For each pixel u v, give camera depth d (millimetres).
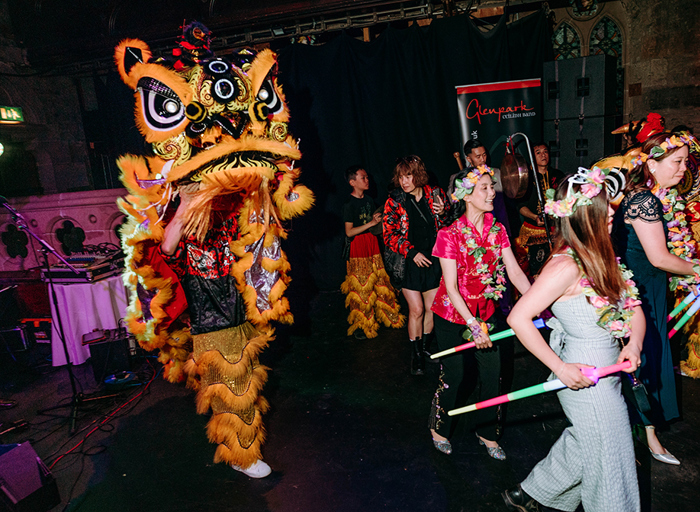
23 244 6055
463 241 2545
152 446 3221
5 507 2475
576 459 1979
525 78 5348
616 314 1789
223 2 6246
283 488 2709
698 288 2736
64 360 4602
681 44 5336
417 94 5574
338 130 5953
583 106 5164
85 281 4457
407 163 3748
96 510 2629
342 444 3076
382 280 4809
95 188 8133
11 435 3438
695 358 3449
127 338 4230
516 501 2270
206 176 2445
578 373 1805
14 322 5105
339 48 5734
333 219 6203
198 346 2717
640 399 2174
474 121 5285
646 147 2734
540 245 4660
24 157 7281
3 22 7039
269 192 2992
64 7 6910
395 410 3432
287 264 3365
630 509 1882
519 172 4059
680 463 2648
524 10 5672
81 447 3244
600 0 5594
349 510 2500
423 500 2533
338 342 4715
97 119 8008
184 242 2668
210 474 2889
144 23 6672
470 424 3172
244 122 2615
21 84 7199
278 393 3779
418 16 5684
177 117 2480
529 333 1860
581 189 1750
